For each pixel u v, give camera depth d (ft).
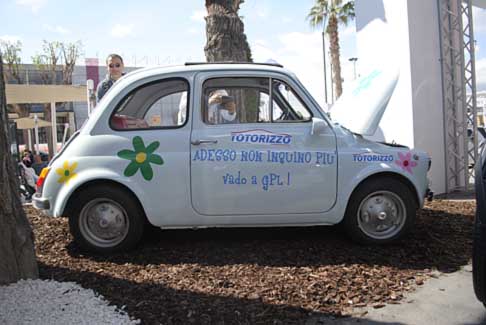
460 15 26.68
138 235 15.61
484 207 9.55
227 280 13.11
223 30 25.99
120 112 15.64
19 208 12.08
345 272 13.69
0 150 11.47
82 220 15.51
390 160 15.69
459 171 27.22
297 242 16.51
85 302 11.25
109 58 21.45
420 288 12.76
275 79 15.87
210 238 17.20
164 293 12.23
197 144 15.25
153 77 15.74
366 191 15.65
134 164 15.19
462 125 27.14
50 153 68.59
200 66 16.01
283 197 15.38
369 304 11.82
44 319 10.34
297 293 12.30
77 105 96.37
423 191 15.97
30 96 44.01
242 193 15.28
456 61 26.94
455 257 14.97
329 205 15.56
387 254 15.17
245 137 15.40
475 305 11.76
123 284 12.84
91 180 15.20
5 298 11.06
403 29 25.11
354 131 16.38
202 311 11.26
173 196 15.25
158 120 15.70
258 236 17.37
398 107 25.75
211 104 15.71
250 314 11.18
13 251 11.88
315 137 15.58
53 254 15.66
